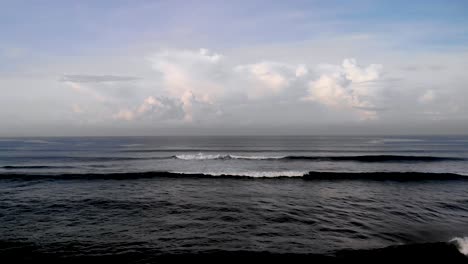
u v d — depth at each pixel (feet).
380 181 66.28
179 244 31.30
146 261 27.30
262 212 43.24
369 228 36.58
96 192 55.77
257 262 27.07
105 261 27.35
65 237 33.35
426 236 33.99
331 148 189.98
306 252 29.09
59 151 162.50
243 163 102.47
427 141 306.76
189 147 205.26
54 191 56.39
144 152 157.07
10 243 31.55
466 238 32.30
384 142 284.00
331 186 61.31
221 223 38.32
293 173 73.05
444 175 70.08
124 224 37.91
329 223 38.42
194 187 60.23
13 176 70.23
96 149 181.47
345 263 26.68
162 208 45.24
